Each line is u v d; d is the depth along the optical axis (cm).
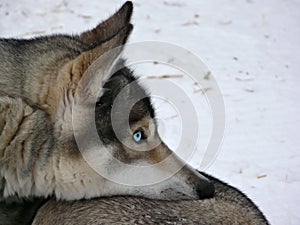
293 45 1462
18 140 675
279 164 1048
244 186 979
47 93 684
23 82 691
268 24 1536
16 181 694
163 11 1512
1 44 734
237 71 1326
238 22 1524
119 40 664
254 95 1252
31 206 723
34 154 680
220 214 668
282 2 1652
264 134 1132
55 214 668
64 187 703
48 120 681
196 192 720
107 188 714
